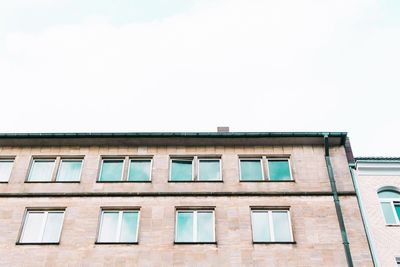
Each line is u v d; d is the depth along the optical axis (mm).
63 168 21391
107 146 22047
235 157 21484
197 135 21938
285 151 21656
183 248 18016
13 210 19359
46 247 18094
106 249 18000
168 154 21672
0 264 17609
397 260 18000
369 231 18609
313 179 20406
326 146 21438
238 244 18109
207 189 20094
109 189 20125
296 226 18688
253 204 19500
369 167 21000
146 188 20125
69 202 19656
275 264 17516
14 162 21359
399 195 20391
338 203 19312
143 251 17922
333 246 18031
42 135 21969
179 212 19531
